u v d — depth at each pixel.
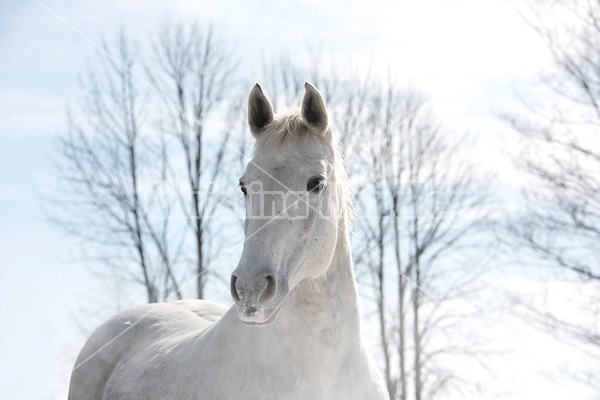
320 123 4.83
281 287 4.45
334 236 4.77
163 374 5.46
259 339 4.81
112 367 6.42
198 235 16.75
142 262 17.03
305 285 4.73
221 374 4.91
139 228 17.17
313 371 4.71
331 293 4.77
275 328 4.77
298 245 4.61
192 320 6.30
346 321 4.84
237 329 4.95
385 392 5.24
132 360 6.12
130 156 17.70
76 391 6.62
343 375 4.81
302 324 4.71
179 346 5.65
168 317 6.49
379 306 17.59
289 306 4.74
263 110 5.09
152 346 6.07
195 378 5.08
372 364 5.23
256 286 4.32
